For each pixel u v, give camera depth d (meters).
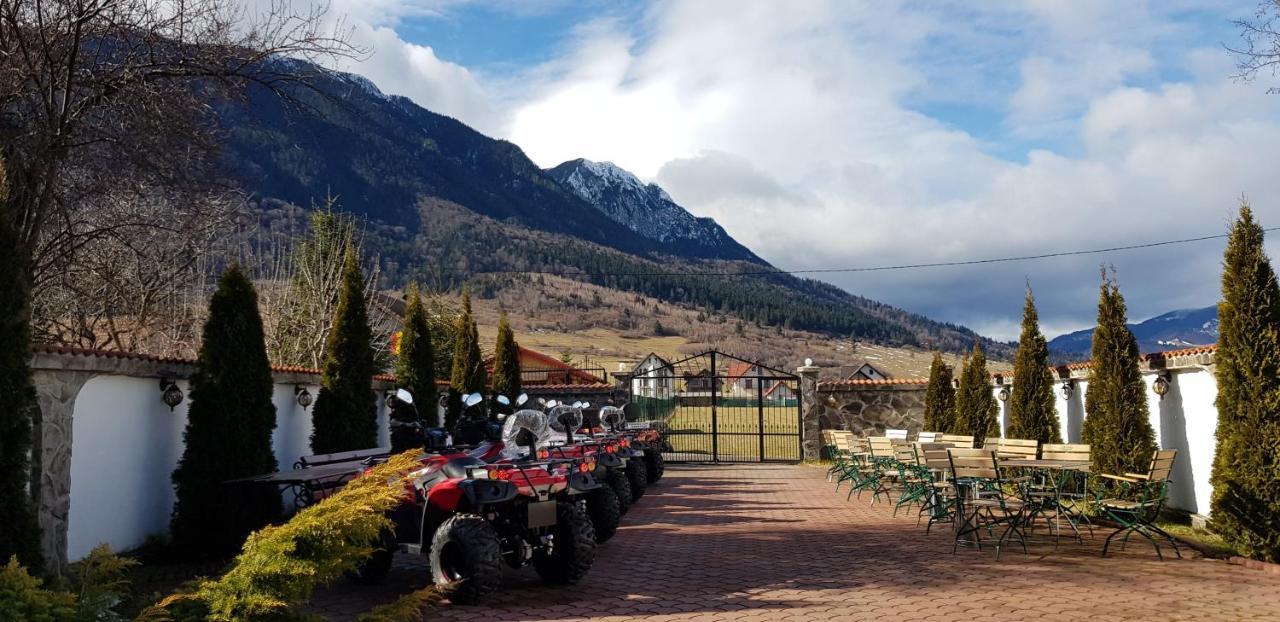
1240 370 8.26
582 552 7.02
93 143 9.36
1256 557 7.95
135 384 8.45
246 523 8.51
